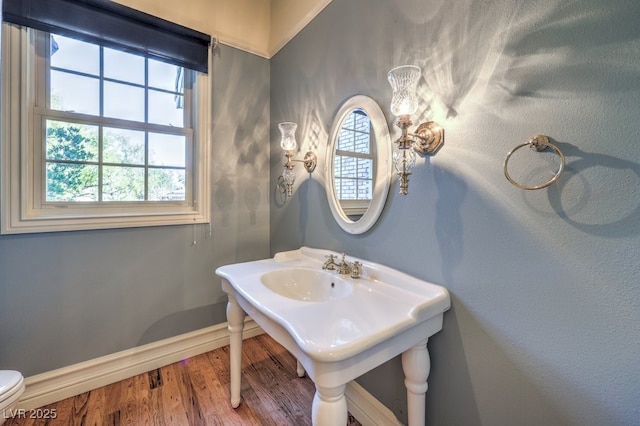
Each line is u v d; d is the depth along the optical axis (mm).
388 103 1177
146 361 1690
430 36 1009
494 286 857
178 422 1317
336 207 1446
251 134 2023
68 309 1471
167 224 1729
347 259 1343
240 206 1996
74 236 1474
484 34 857
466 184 916
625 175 625
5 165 1296
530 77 763
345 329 792
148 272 1688
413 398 976
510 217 816
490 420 879
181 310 1806
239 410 1395
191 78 1839
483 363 892
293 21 1787
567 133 703
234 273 1322
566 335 723
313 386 1576
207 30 1805
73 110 1485
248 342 2037
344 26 1391
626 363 638
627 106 619
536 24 747
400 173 952
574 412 714
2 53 1276
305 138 1704
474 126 889
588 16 665
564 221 717
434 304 921
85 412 1373
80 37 1412
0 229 1295
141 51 1571
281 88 1939
